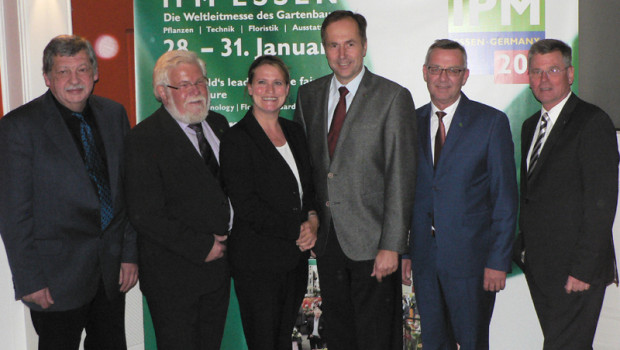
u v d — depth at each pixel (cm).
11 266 235
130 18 350
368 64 315
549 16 308
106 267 253
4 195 233
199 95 247
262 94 251
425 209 279
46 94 246
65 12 315
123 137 262
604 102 337
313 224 260
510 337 323
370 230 269
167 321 248
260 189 248
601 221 251
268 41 320
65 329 249
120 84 348
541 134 274
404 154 263
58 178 238
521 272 319
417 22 312
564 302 264
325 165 271
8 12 284
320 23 317
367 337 273
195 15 320
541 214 266
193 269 250
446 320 289
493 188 271
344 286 277
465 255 271
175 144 244
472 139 270
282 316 260
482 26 310
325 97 278
